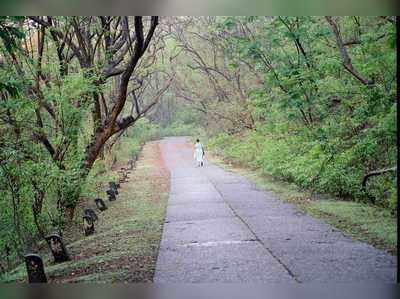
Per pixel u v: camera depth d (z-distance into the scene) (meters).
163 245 8.58
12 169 10.87
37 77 12.02
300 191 14.81
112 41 15.38
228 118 29.52
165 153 40.34
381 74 10.99
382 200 11.12
